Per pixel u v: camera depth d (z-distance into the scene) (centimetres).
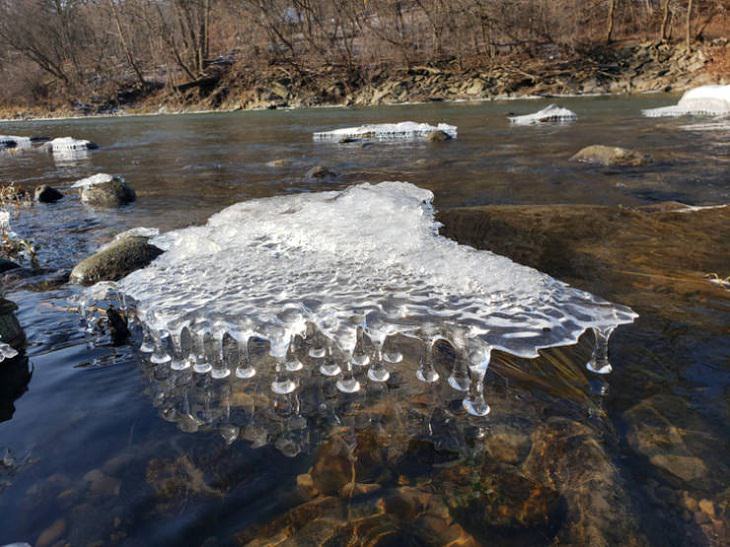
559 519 136
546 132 980
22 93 2830
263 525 137
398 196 421
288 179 648
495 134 990
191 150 1005
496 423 172
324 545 131
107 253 326
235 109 2328
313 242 321
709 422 167
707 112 1129
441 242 315
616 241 332
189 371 210
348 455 161
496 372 198
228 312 228
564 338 200
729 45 2028
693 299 246
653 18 2362
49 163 928
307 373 203
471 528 134
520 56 2284
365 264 283
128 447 167
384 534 133
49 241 415
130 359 223
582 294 238
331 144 975
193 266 297
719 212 394
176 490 149
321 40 2570
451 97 2112
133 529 136
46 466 159
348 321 214
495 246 328
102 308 266
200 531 136
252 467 157
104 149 1095
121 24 2756
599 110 1341
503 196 503
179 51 2781
